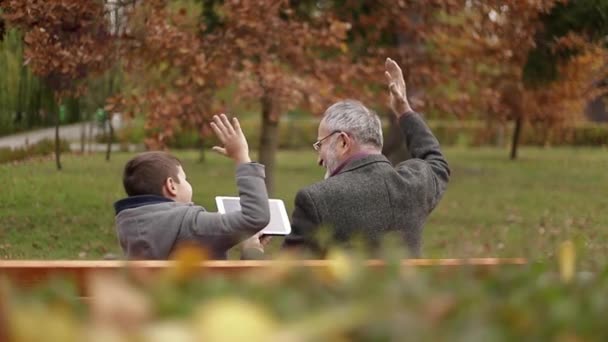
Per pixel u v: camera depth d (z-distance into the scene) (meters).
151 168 5.65
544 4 18.62
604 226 18.88
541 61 21.16
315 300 2.35
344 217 5.61
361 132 5.85
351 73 18.20
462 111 21.41
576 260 3.14
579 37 20.34
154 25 15.55
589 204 23.73
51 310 2.03
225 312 1.90
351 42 21.36
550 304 2.36
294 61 17.64
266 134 19.78
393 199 5.72
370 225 5.64
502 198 25.02
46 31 14.53
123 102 16.20
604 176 33.50
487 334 2.04
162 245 5.48
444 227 18.75
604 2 19.70
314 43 17.17
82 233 15.73
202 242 5.50
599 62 33.69
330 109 5.95
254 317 1.89
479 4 19.53
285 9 18.17
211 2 18.69
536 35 20.73
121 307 1.97
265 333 1.87
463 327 2.06
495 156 46.91
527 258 3.15
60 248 14.53
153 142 16.23
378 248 5.66
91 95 20.14
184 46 15.67
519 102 34.47
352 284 2.47
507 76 25.30
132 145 34.94
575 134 56.12
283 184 28.33
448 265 3.08
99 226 16.39
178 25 16.73
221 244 5.52
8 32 15.48
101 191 19.83
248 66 16.25
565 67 22.70
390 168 5.82
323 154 5.94
